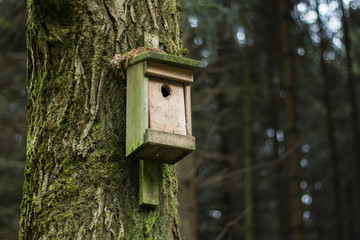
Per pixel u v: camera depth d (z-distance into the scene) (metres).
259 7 14.01
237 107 14.92
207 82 13.22
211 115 12.47
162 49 3.48
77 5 3.37
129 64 3.24
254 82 14.57
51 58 3.38
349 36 14.56
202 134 12.95
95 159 3.11
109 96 3.24
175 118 3.21
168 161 3.21
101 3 3.39
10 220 10.99
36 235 3.07
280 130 16.22
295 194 11.11
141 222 3.08
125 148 3.19
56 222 3.02
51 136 3.21
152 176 3.16
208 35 8.86
